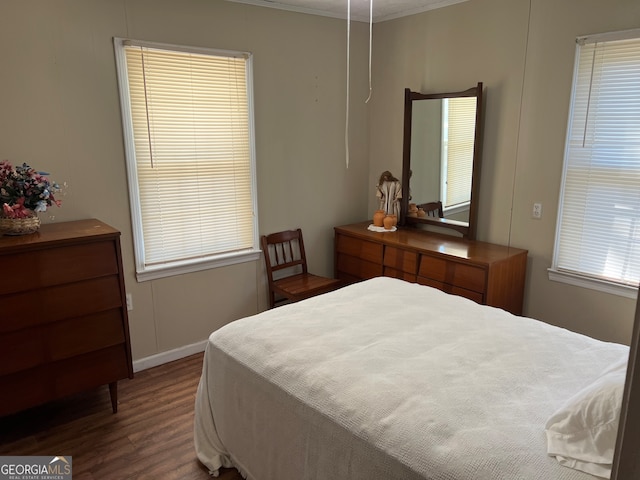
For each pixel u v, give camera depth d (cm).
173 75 294
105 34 266
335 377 167
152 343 316
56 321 227
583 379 166
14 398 222
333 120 385
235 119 327
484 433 136
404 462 132
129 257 297
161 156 299
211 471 213
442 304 237
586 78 271
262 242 354
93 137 272
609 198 272
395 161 396
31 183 229
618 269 274
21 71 244
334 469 153
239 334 208
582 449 126
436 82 352
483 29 316
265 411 181
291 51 347
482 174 332
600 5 259
